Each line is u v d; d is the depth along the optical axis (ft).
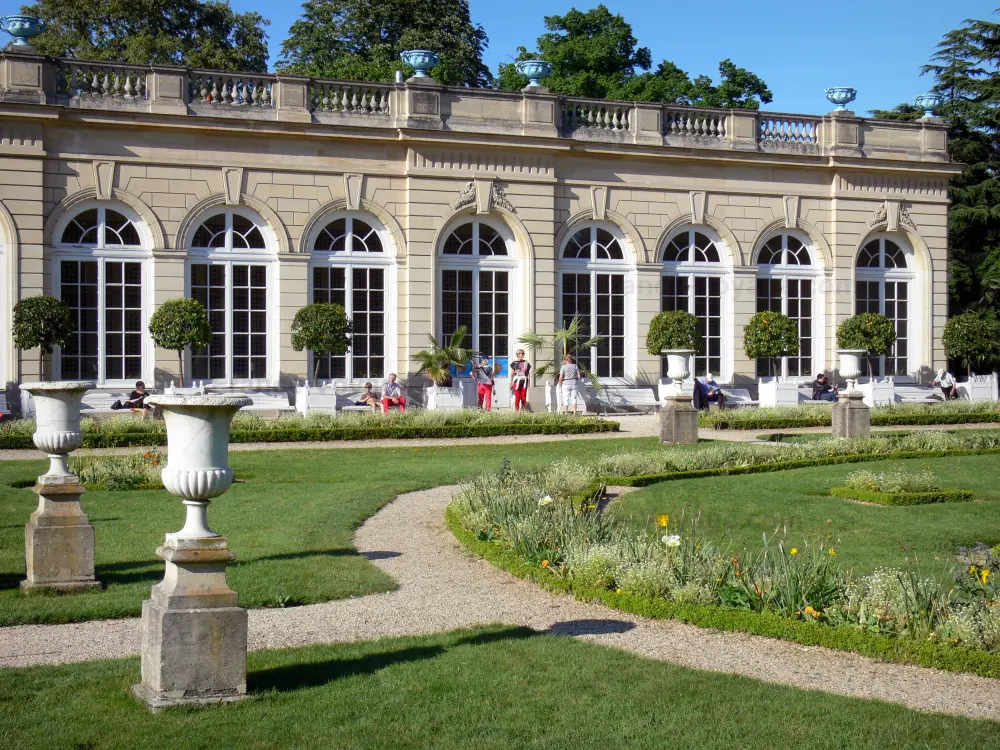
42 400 39.58
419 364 115.14
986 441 83.51
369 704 27.25
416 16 187.32
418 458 77.25
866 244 133.39
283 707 27.02
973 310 174.60
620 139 122.72
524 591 39.91
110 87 107.76
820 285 130.72
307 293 112.47
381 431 89.25
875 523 53.31
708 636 34.17
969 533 51.49
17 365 102.83
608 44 197.88
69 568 39.45
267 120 109.29
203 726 25.68
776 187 128.47
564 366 108.37
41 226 103.30
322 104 113.09
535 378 119.03
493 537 47.55
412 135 113.50
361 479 66.49
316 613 36.47
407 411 97.45
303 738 25.11
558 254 121.08
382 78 171.01
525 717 26.45
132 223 107.45
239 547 46.44
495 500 51.21
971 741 25.04
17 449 78.54
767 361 129.49
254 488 62.44
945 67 187.21
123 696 27.66
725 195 126.72
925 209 133.80
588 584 39.22
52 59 103.76
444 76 180.14
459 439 89.86
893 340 126.93
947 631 32.78
